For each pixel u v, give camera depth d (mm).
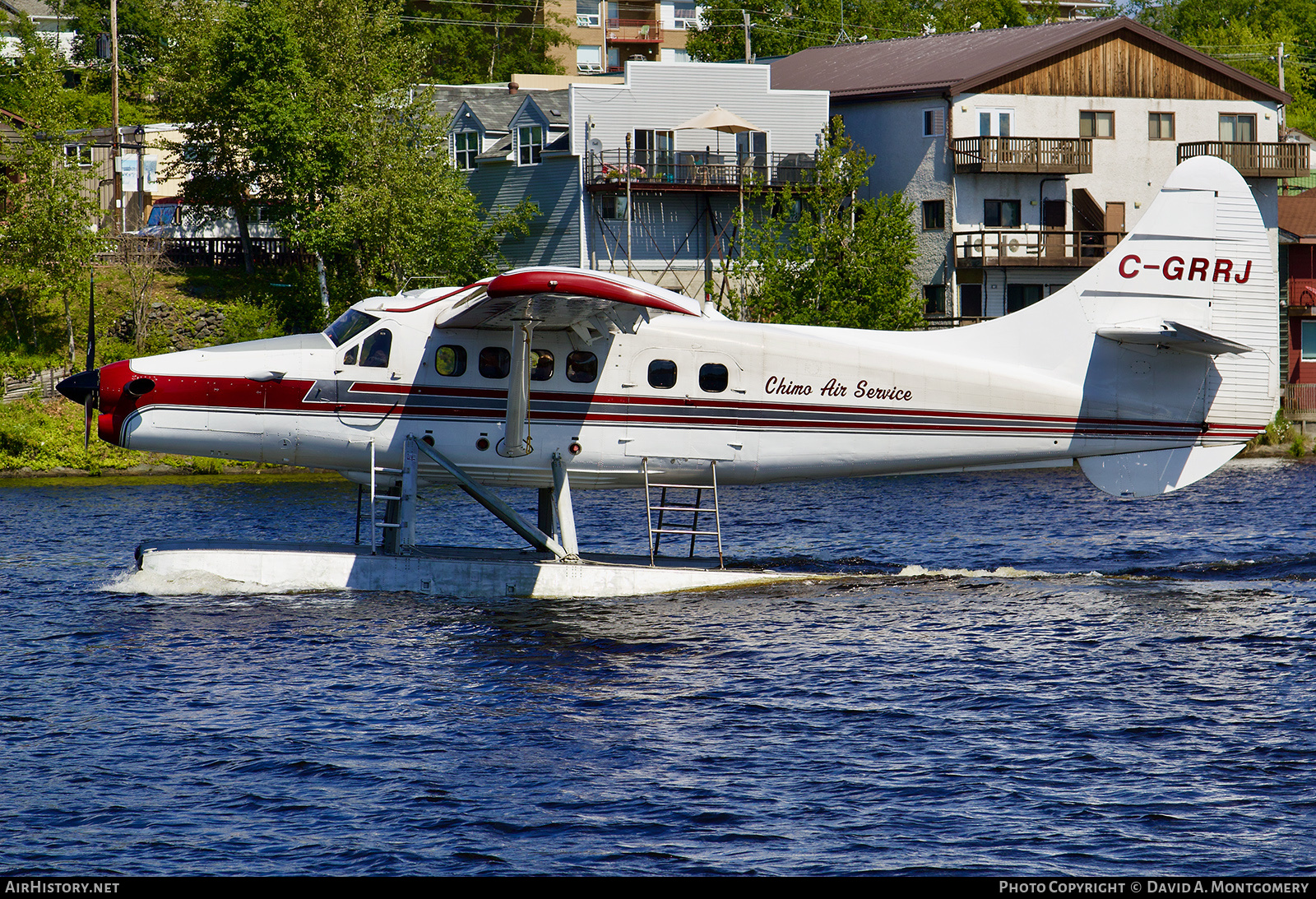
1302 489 115688
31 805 36688
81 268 151750
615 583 63844
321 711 44812
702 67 172250
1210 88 185500
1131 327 66375
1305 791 37500
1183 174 66562
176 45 179125
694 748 41406
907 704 46000
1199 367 67062
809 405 64312
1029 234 173250
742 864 33281
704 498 114625
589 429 62781
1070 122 178000
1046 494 115938
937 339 66000
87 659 51062
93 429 134625
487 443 62344
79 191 154750
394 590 63000
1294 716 44156
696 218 173750
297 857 33594
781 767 39781
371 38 175625
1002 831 35188
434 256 164750
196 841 34500
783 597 64125
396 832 35125
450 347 61844
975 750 41188
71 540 83125
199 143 172500
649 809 36719
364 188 162875
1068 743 41812
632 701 46281
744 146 174750
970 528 92000
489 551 67438
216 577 63281
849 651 53250
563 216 170875
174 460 133125
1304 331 187000
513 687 47719
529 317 58094
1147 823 35500
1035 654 52750
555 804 37031
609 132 168875
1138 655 52562
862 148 182125
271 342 62469
